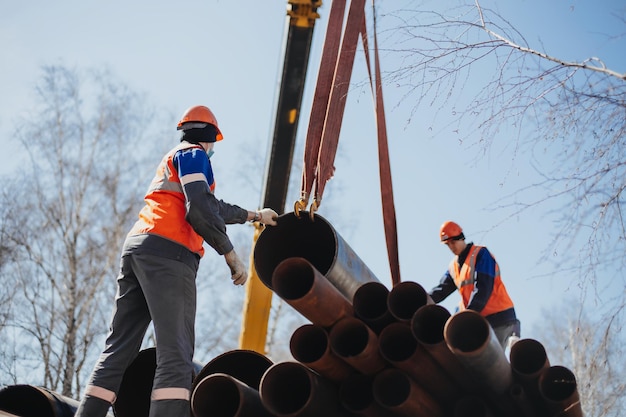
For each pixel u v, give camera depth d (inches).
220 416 151.5
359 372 151.7
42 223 668.7
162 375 162.4
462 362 147.0
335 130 196.2
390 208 219.8
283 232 185.5
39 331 619.5
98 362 172.1
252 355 179.9
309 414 144.3
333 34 210.5
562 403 157.3
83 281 646.5
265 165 352.5
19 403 177.3
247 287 343.3
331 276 166.4
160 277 168.7
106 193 694.5
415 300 153.9
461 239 277.1
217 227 169.2
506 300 270.4
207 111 190.2
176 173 176.9
